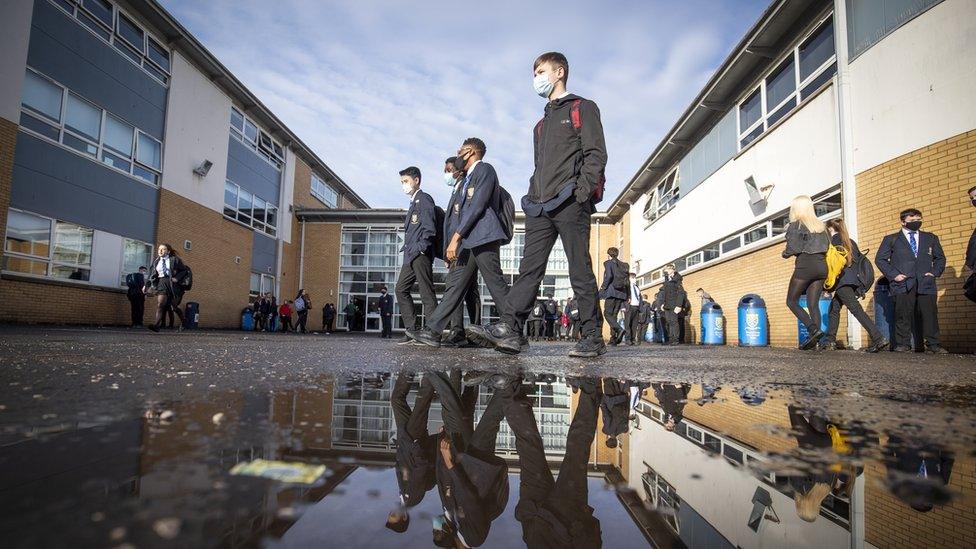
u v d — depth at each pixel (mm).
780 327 9805
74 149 11094
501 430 938
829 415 1078
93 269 11578
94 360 2117
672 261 16156
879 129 7355
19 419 798
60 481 471
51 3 10531
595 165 2971
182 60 14539
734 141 11977
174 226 14219
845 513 460
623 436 883
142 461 553
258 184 19141
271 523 384
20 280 9883
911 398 1404
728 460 682
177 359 2289
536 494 543
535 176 3285
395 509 452
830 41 8719
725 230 12266
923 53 6695
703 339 12211
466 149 4379
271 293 20391
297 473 538
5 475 487
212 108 15992
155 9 12789
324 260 23031
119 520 374
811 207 5918
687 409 1193
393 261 23062
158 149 13711
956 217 6223
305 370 1919
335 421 885
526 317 3424
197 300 15352
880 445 760
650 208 18656
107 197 11984
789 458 681
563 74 3303
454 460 690
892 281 5930
